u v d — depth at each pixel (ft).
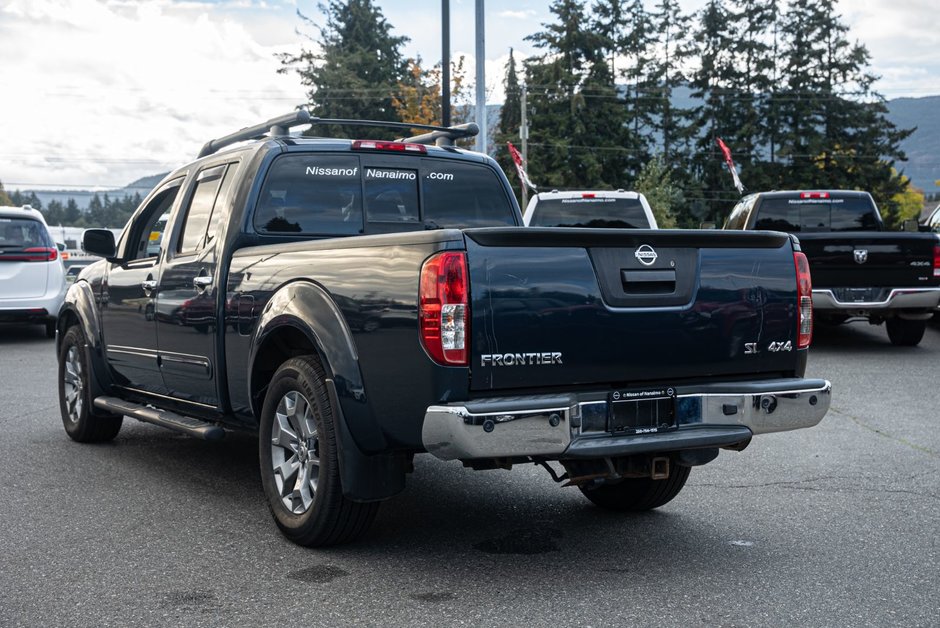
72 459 22.99
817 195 46.70
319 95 202.69
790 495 19.62
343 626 12.37
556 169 217.97
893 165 234.58
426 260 13.34
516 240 13.61
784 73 233.96
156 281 20.67
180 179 21.47
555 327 13.74
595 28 232.73
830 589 13.85
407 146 20.20
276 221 18.66
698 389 14.74
